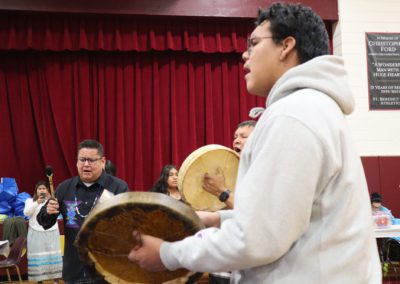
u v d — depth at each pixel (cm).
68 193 292
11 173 678
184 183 204
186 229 116
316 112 104
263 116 110
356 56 719
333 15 717
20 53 685
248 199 97
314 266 102
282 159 99
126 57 708
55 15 671
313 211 105
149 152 709
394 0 733
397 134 721
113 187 298
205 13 682
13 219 576
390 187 706
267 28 121
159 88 714
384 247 622
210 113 716
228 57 732
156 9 671
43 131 685
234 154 214
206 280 541
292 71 113
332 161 102
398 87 724
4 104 680
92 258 121
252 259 96
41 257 532
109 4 660
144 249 114
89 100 695
